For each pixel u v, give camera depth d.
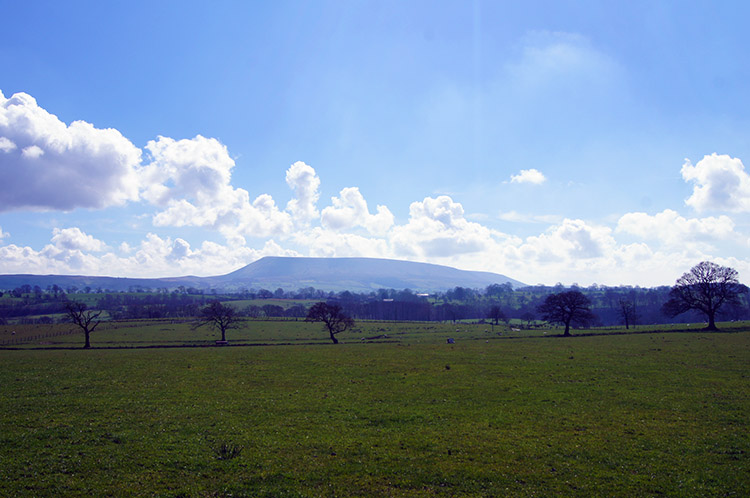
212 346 89.06
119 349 82.19
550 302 104.00
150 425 25.80
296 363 54.38
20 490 16.78
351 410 29.50
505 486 17.39
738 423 25.02
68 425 25.64
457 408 29.80
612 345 68.69
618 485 17.38
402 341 95.94
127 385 39.16
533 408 29.50
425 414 28.27
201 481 17.83
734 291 93.44
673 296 102.50
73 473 18.55
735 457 19.89
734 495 16.33
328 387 37.81
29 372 47.53
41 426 25.42
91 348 85.12
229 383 40.16
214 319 107.50
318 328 134.50
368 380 41.06
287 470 18.97
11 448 21.50
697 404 29.44
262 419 27.27
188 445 22.09
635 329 111.06
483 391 35.12
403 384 38.72
